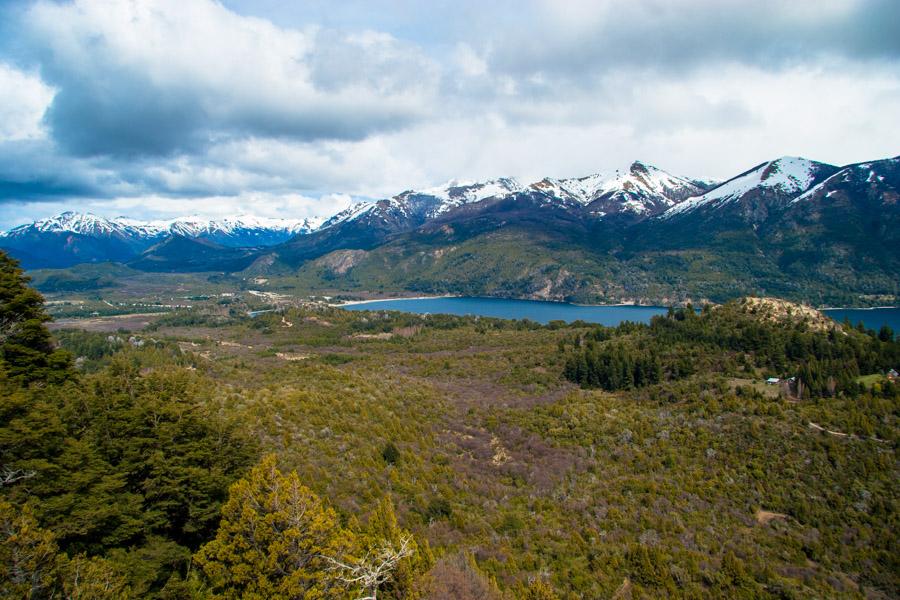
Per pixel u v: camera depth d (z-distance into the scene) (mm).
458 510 60000
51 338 57625
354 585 32188
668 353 120000
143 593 32406
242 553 31984
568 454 80375
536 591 40531
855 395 84312
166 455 40781
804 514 61750
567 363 130250
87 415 42031
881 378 88562
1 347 51844
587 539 57344
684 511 63688
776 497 64875
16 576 24547
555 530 58469
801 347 104812
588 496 67188
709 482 69250
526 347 177375
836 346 103625
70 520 31672
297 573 30219
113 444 39469
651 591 48938
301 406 75438
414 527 53906
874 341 106250
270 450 58156
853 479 65188
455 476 70188
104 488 34656
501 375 141125
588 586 48656
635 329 159500
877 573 52812
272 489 33094
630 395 107000
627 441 83125
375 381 112875
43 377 52719
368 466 62844
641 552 52281
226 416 63375
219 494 41156
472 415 99625
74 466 34969
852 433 73188
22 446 34094
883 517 59250
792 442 73875
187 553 36594
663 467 74500
